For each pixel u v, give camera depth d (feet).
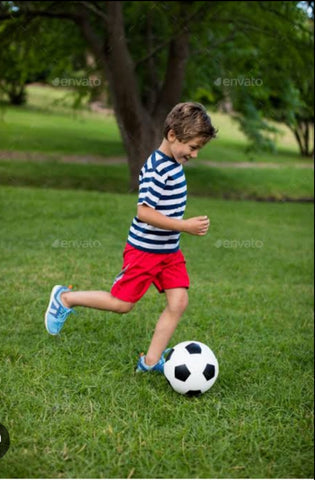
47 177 46.57
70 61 50.70
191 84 50.55
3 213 27.53
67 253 20.81
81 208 30.42
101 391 10.09
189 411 9.70
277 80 45.29
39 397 9.64
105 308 10.78
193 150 9.68
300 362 12.51
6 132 62.64
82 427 8.78
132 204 33.50
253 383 11.10
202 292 17.30
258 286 19.07
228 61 46.44
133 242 10.30
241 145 84.43
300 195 52.29
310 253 26.09
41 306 14.55
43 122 79.51
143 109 40.22
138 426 8.95
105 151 64.69
